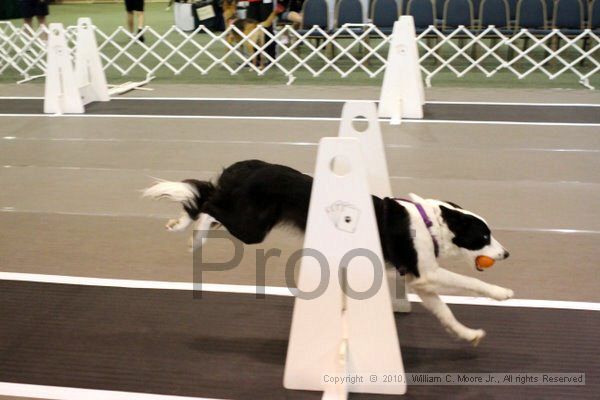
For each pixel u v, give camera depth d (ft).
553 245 17.75
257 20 46.50
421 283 11.89
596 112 32.91
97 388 11.73
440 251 12.12
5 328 13.85
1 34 48.85
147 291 15.47
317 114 33.47
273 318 14.15
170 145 28.25
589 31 41.32
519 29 44.45
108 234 19.01
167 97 38.75
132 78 45.88
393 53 31.65
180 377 12.03
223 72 47.78
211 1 62.75
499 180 23.11
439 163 25.18
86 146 28.35
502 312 14.25
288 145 27.81
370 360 11.21
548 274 16.08
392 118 31.48
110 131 30.89
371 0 47.73
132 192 22.50
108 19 79.05
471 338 12.13
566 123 30.78
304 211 12.66
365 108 14.07
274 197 13.07
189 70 48.96
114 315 14.34
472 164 24.98
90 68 37.19
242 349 12.94
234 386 11.71
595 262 16.69
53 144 28.78
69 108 34.78
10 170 25.11
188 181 14.44
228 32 46.06
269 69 48.65
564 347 12.86
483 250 12.05
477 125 30.76
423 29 44.45
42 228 19.48
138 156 26.73
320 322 11.11
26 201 21.76
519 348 12.86
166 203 21.36
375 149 14.17
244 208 13.39
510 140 28.12
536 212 20.08
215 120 32.60
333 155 10.53
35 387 11.80
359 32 44.91
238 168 13.98
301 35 45.29
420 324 13.83
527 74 42.75
